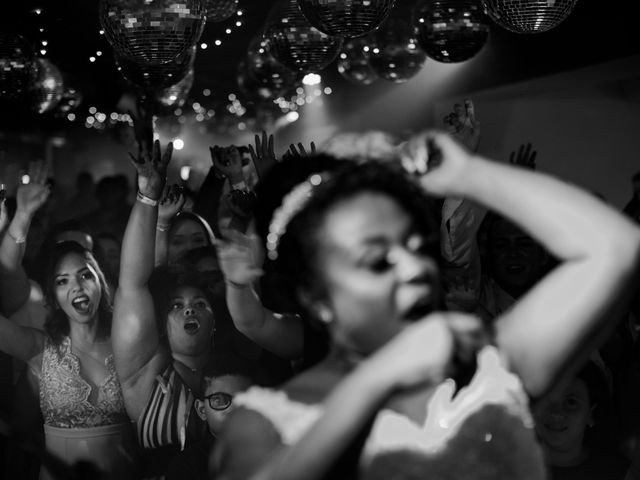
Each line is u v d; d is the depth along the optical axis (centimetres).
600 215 169
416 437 176
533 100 888
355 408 149
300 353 358
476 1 567
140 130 443
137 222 438
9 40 562
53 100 734
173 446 461
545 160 884
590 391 467
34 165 546
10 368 558
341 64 867
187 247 575
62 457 475
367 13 451
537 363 179
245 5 869
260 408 180
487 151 902
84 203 1216
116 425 478
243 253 344
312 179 185
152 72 542
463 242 423
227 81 1283
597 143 865
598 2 857
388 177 180
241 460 176
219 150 570
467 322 153
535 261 490
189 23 444
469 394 179
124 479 475
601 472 461
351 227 176
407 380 148
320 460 149
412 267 175
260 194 196
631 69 842
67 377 476
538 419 454
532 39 923
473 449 177
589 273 171
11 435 492
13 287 550
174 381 465
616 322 176
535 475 180
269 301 360
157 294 481
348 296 177
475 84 1012
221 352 477
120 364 454
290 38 544
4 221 545
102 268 577
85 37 827
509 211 171
